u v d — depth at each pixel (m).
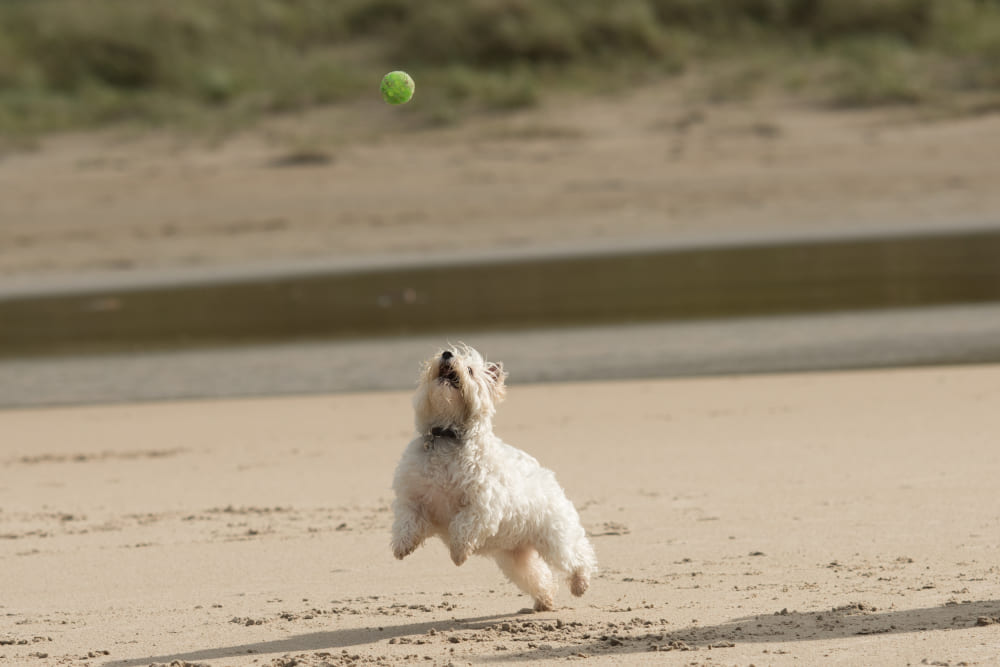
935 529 8.27
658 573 7.71
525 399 13.93
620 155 32.62
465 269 25.44
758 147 32.56
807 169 31.22
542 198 30.39
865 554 7.81
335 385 15.66
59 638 6.89
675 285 22.34
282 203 31.11
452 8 42.69
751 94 35.81
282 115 37.06
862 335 17.08
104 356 18.83
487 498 6.61
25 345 20.22
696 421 12.33
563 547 6.89
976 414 11.89
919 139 32.34
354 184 31.86
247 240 29.16
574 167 32.06
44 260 28.88
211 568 8.23
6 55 42.59
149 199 31.88
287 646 6.58
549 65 39.94
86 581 8.04
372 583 7.80
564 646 6.38
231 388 15.90
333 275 25.69
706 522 8.81
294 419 13.49
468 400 6.71
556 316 19.97
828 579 7.33
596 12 41.56
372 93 37.94
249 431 13.00
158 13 44.34
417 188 31.45
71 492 10.68
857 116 33.94
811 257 24.61
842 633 6.27
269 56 42.66
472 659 6.23
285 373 16.66
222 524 9.35
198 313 22.38
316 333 19.72
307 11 44.84
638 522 8.92
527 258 26.31
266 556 8.46
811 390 13.55
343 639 6.68
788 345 16.67
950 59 37.31
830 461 10.38
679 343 17.22
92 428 13.63
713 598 7.11
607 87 37.50
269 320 21.22
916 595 6.89
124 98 39.59
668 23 41.72
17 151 35.59
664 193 30.34
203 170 33.34
